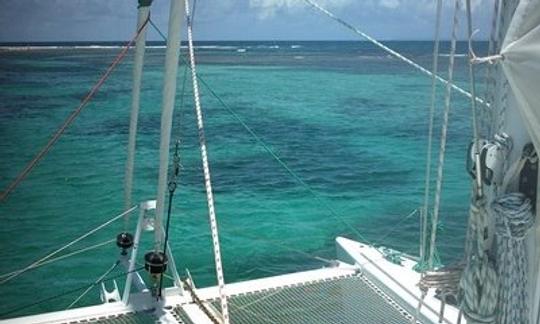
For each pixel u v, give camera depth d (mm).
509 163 2473
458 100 30953
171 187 5078
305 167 21531
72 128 29062
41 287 10297
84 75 59781
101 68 69375
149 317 5016
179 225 14008
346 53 127062
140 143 25438
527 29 2211
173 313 5074
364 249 6301
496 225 2488
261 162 22062
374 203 16844
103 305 5188
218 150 23797
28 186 18359
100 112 34531
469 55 2443
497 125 2549
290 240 13477
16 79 55156
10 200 16656
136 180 19156
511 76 2258
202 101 40062
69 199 16938
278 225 14656
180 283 5461
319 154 23828
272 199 17156
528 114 2258
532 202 2402
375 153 23984
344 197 17500
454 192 16656
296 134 28250
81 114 33812
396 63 84875
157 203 5012
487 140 2557
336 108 37656
